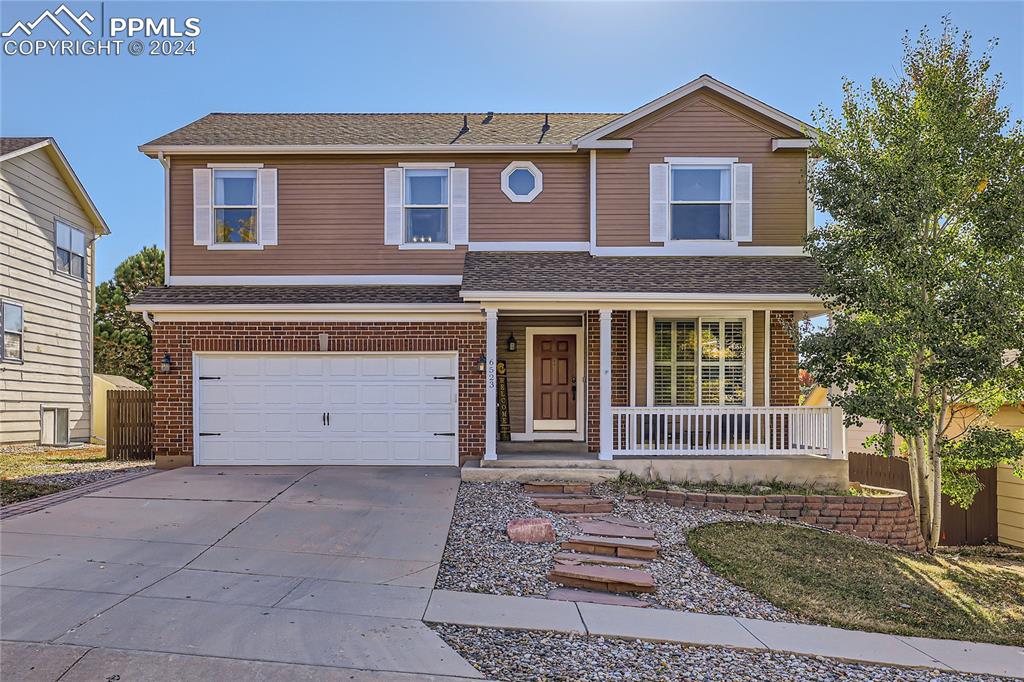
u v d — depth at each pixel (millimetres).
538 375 14227
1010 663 6293
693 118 13508
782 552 8883
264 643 5359
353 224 13508
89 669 4828
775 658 5844
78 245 20031
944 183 9992
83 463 14227
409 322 12812
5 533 8211
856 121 10555
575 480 11484
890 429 11414
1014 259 9703
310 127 14867
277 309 12578
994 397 10625
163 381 12711
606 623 6258
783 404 13258
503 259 13086
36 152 18000
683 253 13438
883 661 6012
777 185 13461
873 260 10289
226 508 9531
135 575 6809
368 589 6680
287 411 12812
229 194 13594
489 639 5730
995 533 12719
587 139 13312
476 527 8852
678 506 10508
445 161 13617
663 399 13344
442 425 12852
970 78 10000
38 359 18031
